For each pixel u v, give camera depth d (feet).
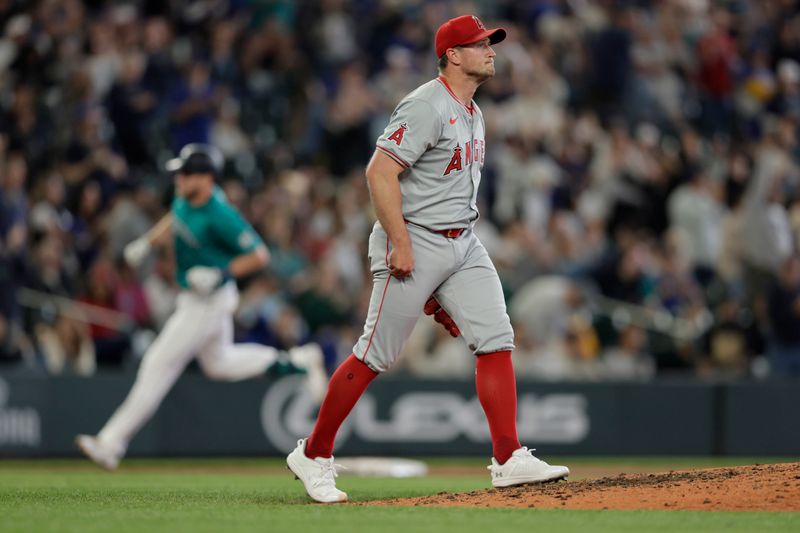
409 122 61.62
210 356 103.04
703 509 56.39
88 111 149.79
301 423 128.57
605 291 155.02
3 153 138.92
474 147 64.23
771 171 159.84
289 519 54.70
